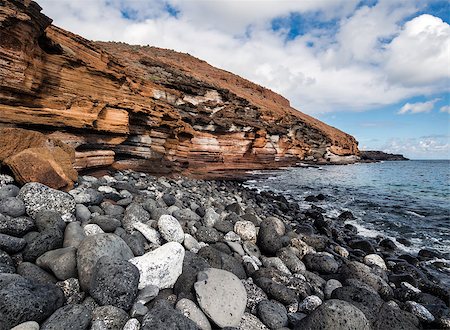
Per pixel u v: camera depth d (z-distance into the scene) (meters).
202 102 31.66
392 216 16.33
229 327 4.15
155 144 18.66
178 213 8.98
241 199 16.78
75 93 11.84
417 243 11.79
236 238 8.17
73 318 3.41
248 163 36.31
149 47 59.03
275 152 41.03
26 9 8.62
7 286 3.40
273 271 6.19
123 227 6.68
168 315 3.67
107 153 13.59
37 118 9.84
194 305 4.28
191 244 6.63
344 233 12.65
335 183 30.64
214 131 29.88
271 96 71.00
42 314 3.47
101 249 4.45
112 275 3.92
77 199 7.00
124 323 3.68
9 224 4.71
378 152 126.31
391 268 9.02
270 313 4.60
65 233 5.25
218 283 4.72
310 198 20.81
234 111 34.19
